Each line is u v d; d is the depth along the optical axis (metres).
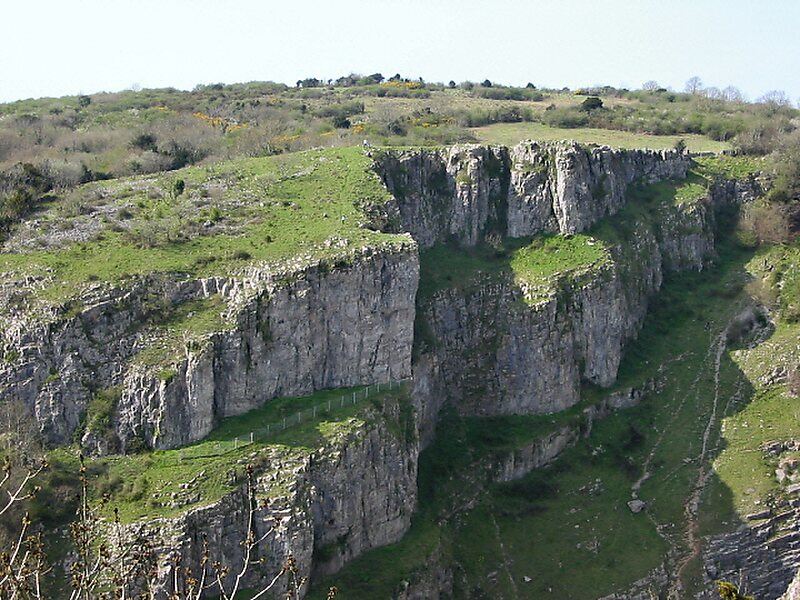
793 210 153.25
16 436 92.62
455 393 125.25
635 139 175.00
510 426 123.06
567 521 113.94
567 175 135.38
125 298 100.56
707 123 181.88
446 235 136.38
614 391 128.88
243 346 99.06
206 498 88.44
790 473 117.25
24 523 44.66
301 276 102.75
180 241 110.56
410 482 103.62
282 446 94.44
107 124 186.75
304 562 89.94
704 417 126.81
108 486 90.25
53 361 97.00
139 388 95.06
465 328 127.38
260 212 118.25
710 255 151.00
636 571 107.88
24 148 160.00
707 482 118.38
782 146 165.38
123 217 117.50
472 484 115.75
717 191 158.38
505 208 137.75
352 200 121.69
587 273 130.00
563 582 106.25
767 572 110.94
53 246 109.88
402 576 95.94
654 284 143.88
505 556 108.62
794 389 126.88
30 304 99.88
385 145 151.62
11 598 39.91
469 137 168.38
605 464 121.56
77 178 136.88
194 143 155.50
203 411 95.81
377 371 106.44
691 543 111.62
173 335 98.75
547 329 125.62
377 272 106.00
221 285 103.44
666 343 137.75
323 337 104.44
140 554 58.44
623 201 146.38
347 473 95.75
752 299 141.25
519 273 130.50
